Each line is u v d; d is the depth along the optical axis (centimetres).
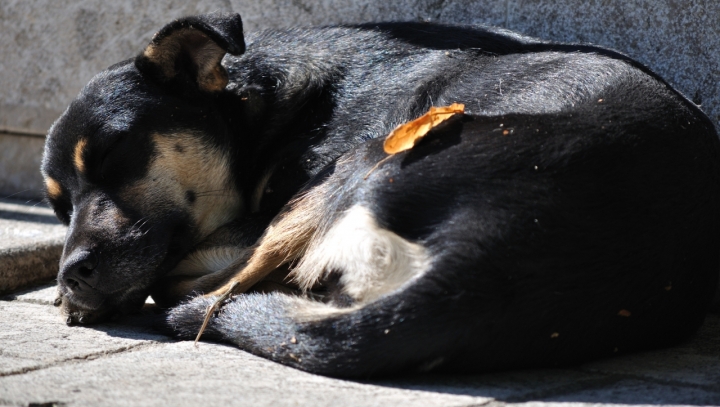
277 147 788
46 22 1155
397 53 768
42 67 1165
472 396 506
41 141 1178
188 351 611
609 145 560
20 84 1180
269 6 1030
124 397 502
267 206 774
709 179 606
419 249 541
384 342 523
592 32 860
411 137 583
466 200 542
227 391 514
